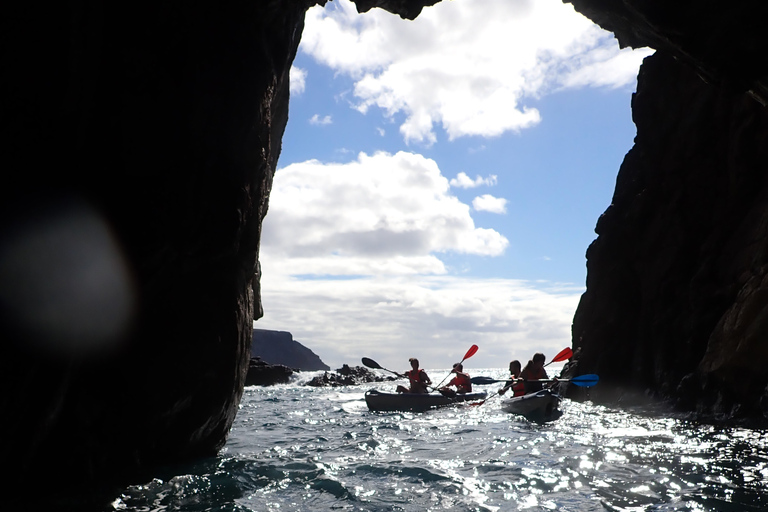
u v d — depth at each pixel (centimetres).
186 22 471
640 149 1343
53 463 390
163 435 485
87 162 403
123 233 418
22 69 346
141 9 434
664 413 954
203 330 495
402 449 643
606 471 499
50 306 361
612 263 1277
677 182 1160
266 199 741
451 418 971
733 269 968
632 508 383
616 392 1177
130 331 435
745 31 585
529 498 415
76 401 402
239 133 521
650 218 1214
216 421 544
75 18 371
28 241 349
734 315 825
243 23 543
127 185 422
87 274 388
